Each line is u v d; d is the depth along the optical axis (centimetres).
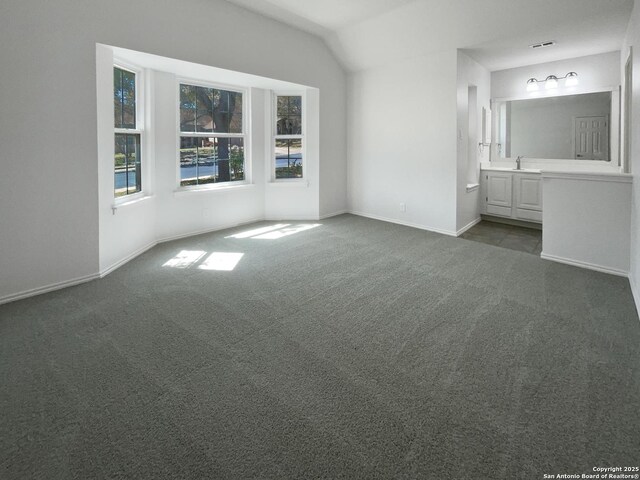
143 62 409
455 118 502
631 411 167
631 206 334
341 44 569
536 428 158
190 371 200
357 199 650
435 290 315
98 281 337
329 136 620
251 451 146
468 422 162
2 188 283
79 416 166
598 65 519
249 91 562
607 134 520
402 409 170
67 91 311
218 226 546
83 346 226
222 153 549
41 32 292
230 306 284
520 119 599
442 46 495
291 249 445
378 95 593
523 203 559
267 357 214
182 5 396
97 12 326
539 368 202
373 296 303
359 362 209
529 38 457
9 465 140
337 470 137
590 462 140
